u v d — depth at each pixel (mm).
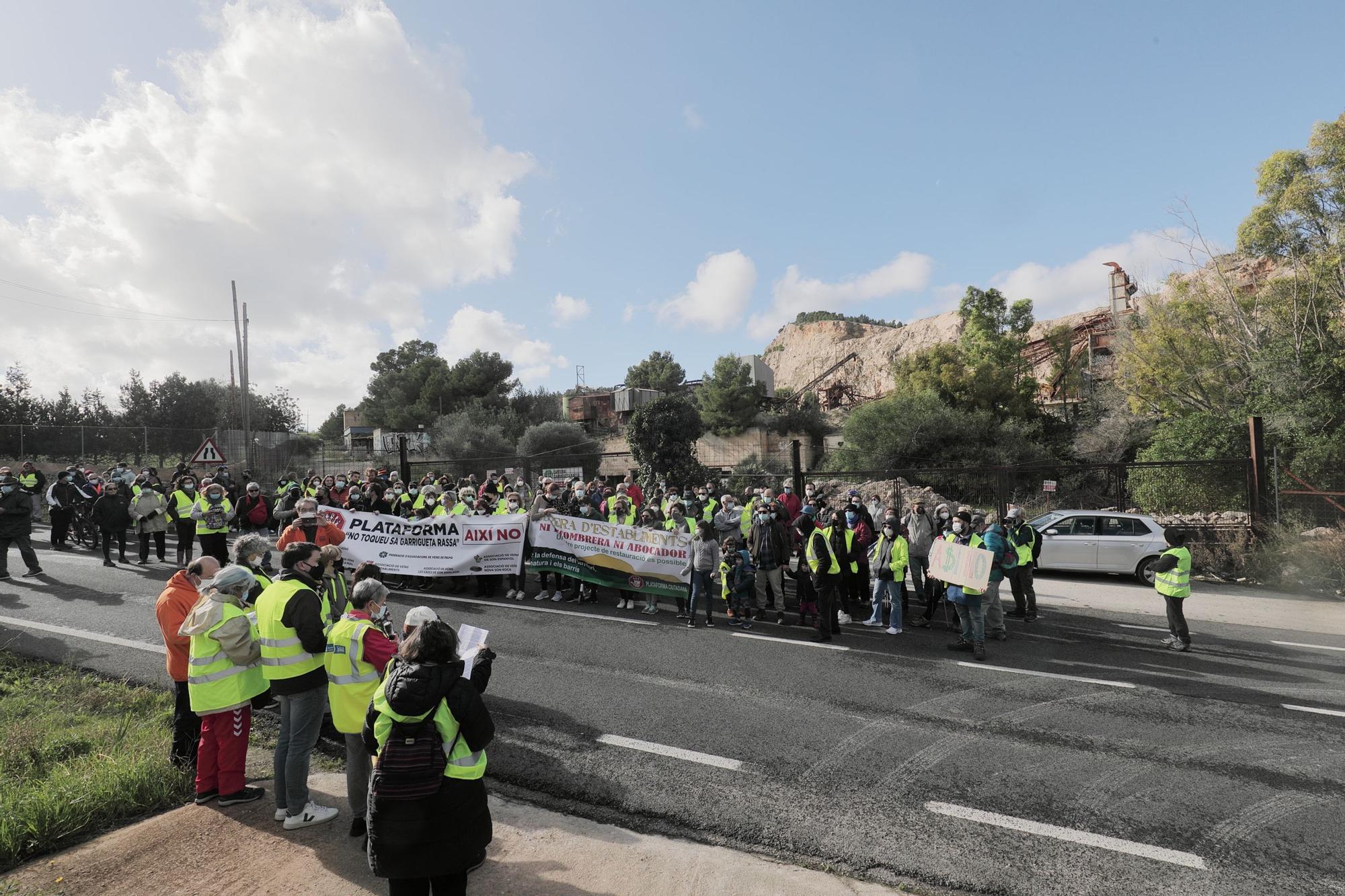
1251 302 26328
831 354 116125
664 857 4301
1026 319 42219
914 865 4234
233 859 4211
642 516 12375
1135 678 7859
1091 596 12992
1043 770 5523
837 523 10094
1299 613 11438
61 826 4449
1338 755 5805
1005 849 4410
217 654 4891
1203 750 5895
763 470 35656
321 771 5535
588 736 6156
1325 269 23625
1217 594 13125
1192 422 21562
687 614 11125
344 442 68125
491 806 4988
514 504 13969
